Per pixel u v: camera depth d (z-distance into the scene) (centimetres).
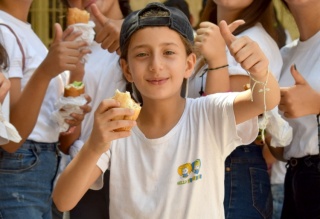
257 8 518
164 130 403
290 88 468
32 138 504
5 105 477
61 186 381
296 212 501
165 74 396
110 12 570
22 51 508
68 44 490
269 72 378
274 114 470
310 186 487
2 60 488
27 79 511
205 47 472
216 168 398
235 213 479
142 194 395
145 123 406
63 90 527
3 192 493
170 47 399
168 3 623
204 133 399
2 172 493
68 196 381
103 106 361
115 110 358
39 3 859
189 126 402
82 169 374
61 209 389
